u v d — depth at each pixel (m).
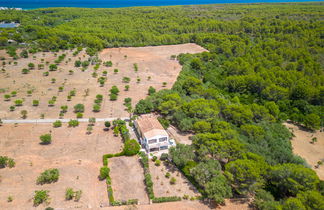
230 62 118.12
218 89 95.19
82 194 46.47
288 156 54.09
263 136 61.03
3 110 76.50
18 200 44.50
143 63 122.62
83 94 89.75
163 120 69.75
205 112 67.25
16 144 60.38
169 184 49.78
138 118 72.19
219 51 139.00
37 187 47.50
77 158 56.28
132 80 103.31
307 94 83.62
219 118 70.50
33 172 51.31
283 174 45.31
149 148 58.16
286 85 90.75
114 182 49.91
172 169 53.97
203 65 117.56
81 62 117.75
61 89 91.75
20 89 91.31
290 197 43.88
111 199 45.06
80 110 77.12
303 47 130.62
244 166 45.59
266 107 76.19
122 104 83.38
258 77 92.56
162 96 79.94
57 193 46.31
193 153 54.81
